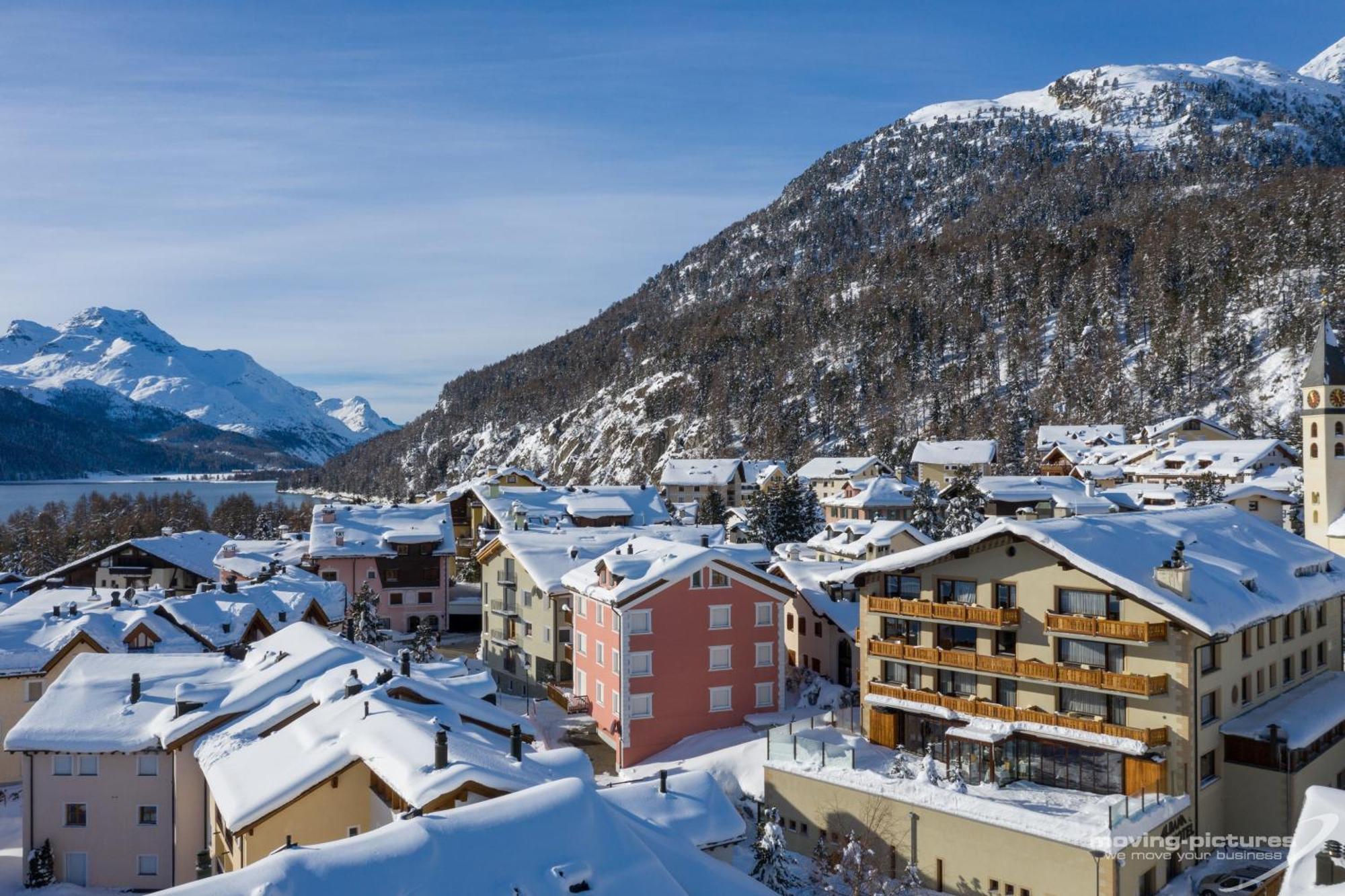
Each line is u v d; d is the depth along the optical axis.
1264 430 185.62
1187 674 38.94
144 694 42.91
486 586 81.75
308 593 71.69
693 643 57.62
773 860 38.25
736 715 58.59
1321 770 43.28
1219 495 116.62
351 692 37.59
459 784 28.22
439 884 22.31
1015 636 44.25
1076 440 194.25
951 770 43.03
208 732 39.25
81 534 146.75
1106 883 34.69
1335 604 53.53
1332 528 91.44
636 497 123.44
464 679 48.38
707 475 198.50
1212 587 41.41
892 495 138.75
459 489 125.44
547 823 24.89
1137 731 39.41
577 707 63.22
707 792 36.91
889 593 49.66
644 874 24.81
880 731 48.91
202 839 39.09
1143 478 149.88
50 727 39.94
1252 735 40.75
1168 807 37.75
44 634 55.53
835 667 64.81
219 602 65.19
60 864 39.78
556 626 69.25
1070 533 43.12
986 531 44.00
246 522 186.88
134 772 39.88
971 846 38.81
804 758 46.62
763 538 119.12
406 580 96.75
